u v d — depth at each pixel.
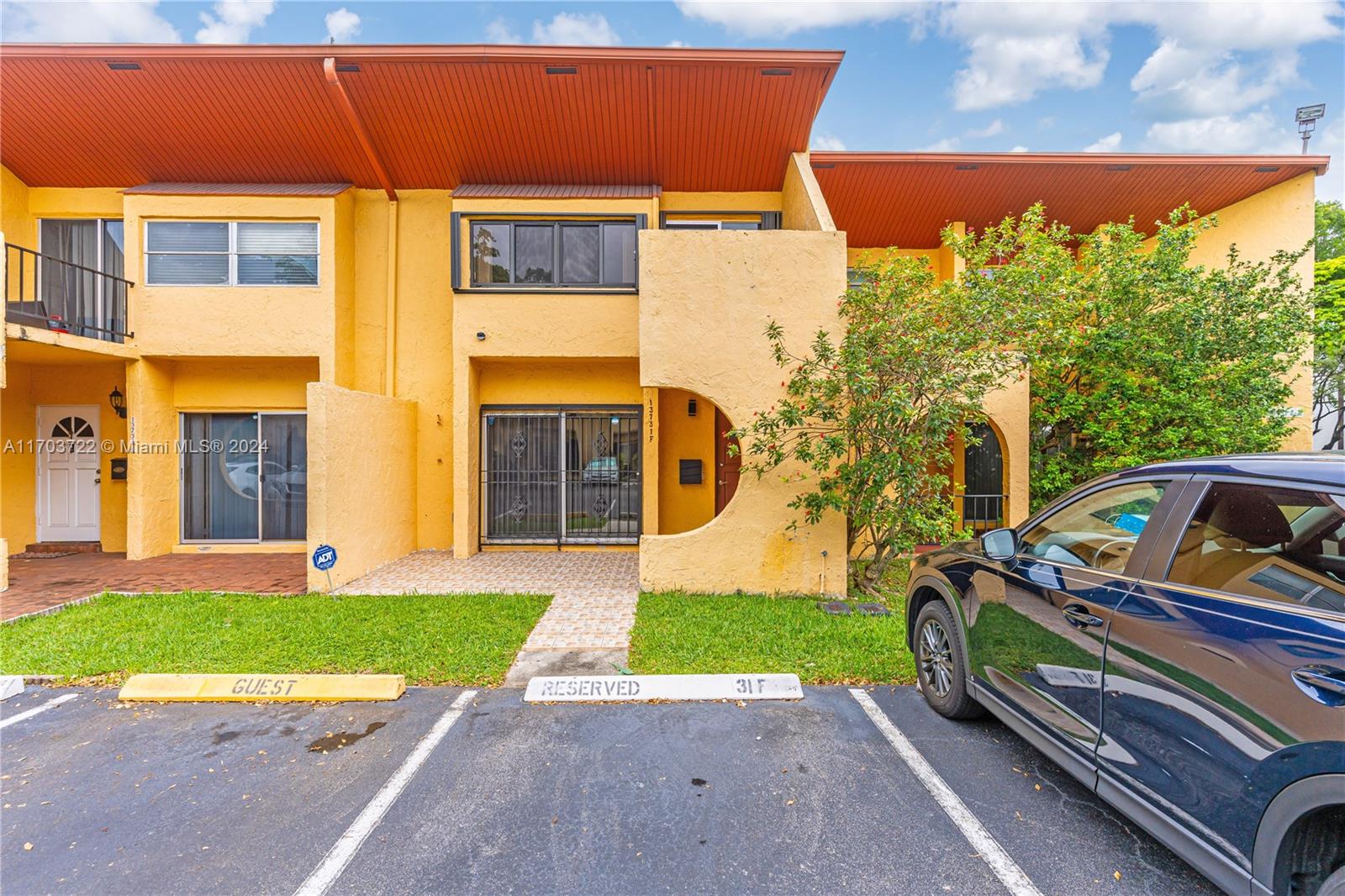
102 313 8.22
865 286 6.03
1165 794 2.11
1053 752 2.68
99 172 8.70
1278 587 1.97
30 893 2.24
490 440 8.98
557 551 8.92
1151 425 7.25
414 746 3.33
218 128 8.16
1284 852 1.75
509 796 2.85
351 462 7.08
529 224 8.42
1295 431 8.05
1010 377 7.08
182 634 4.93
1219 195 9.26
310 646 4.65
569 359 8.55
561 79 7.66
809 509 6.07
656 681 4.01
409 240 9.15
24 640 4.78
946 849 2.48
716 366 6.32
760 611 5.65
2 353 6.54
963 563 3.55
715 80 7.70
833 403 5.98
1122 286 7.22
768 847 2.49
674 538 6.38
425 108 7.99
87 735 3.44
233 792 2.89
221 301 8.38
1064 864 2.38
